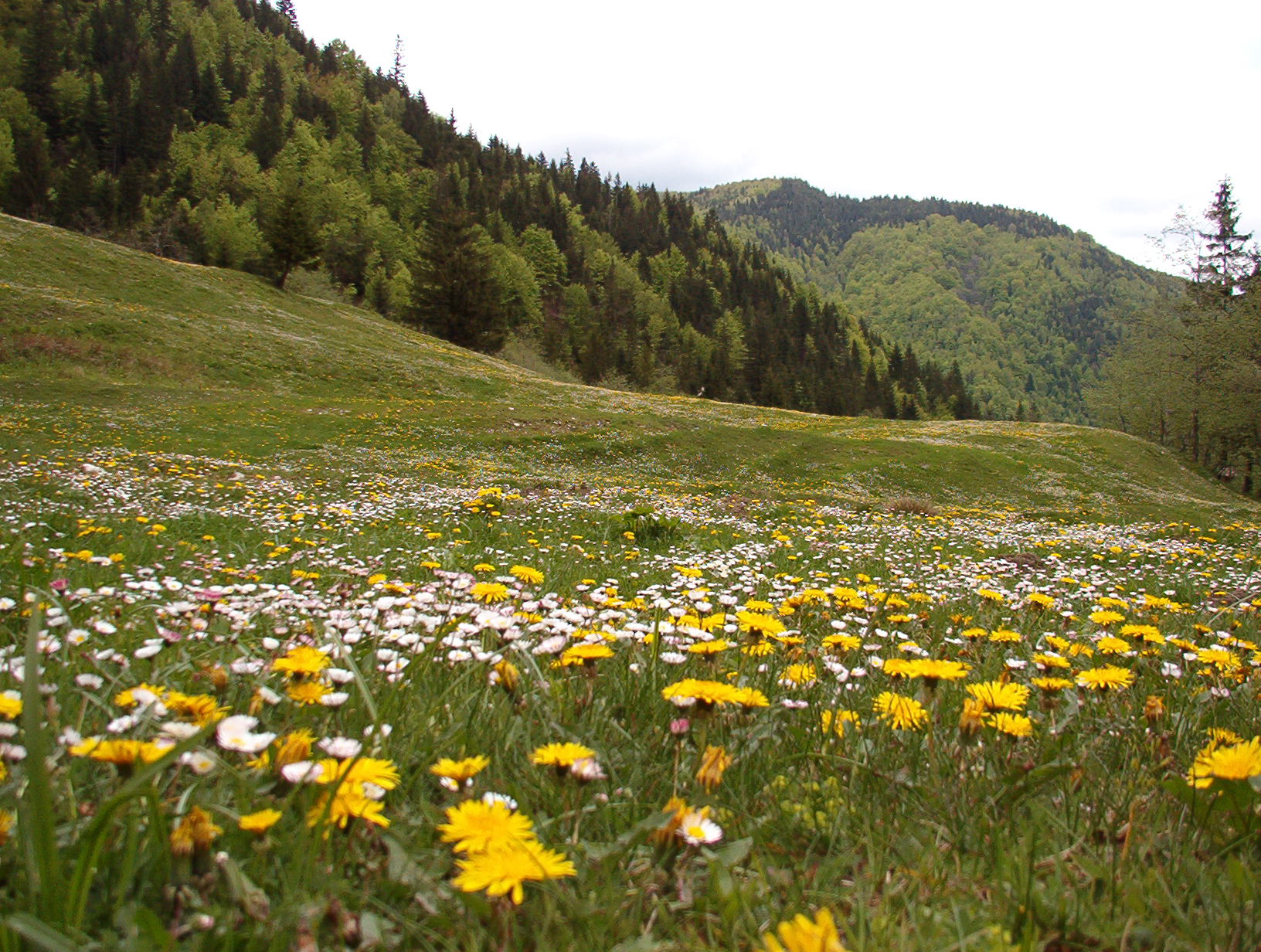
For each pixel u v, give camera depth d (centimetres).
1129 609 492
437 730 187
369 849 126
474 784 155
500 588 290
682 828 123
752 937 108
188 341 3366
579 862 128
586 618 315
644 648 275
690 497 1814
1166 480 3453
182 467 1694
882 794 167
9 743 135
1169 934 119
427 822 137
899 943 107
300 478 1778
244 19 17562
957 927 109
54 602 259
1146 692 264
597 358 9444
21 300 3191
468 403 3438
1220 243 4428
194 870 110
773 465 2867
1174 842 150
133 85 13238
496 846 103
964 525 1573
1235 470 4866
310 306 4788
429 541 750
